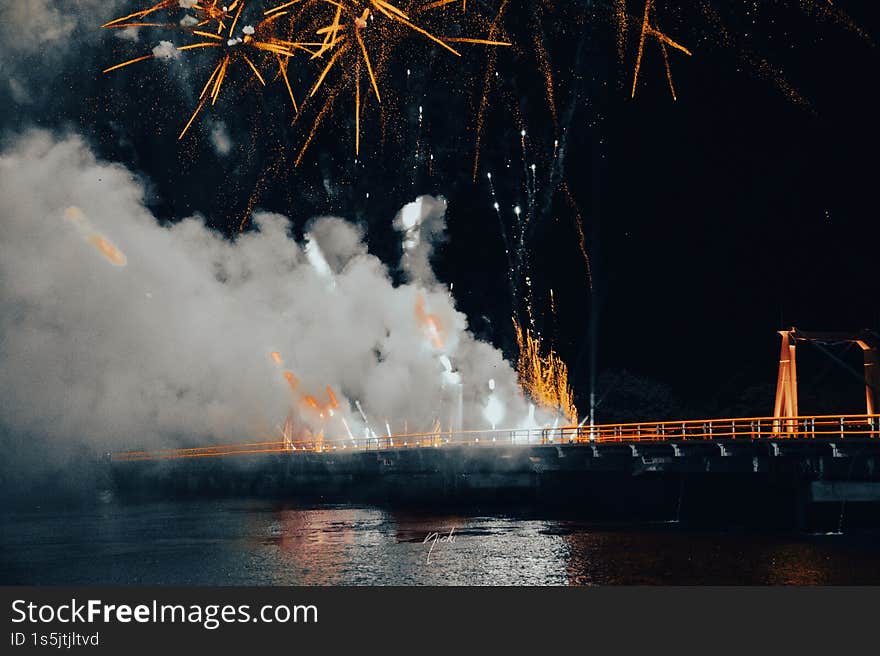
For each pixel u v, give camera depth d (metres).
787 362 61.66
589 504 66.75
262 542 55.31
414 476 74.88
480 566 45.88
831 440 50.75
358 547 52.59
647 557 46.84
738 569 43.22
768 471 54.31
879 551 46.97
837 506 54.19
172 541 56.44
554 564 45.81
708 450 57.81
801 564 43.94
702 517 60.94
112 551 52.81
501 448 68.06
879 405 61.12
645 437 64.19
